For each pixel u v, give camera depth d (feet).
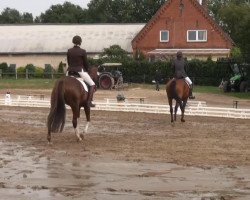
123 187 37.06
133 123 75.77
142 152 50.85
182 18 227.81
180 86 73.56
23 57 245.04
